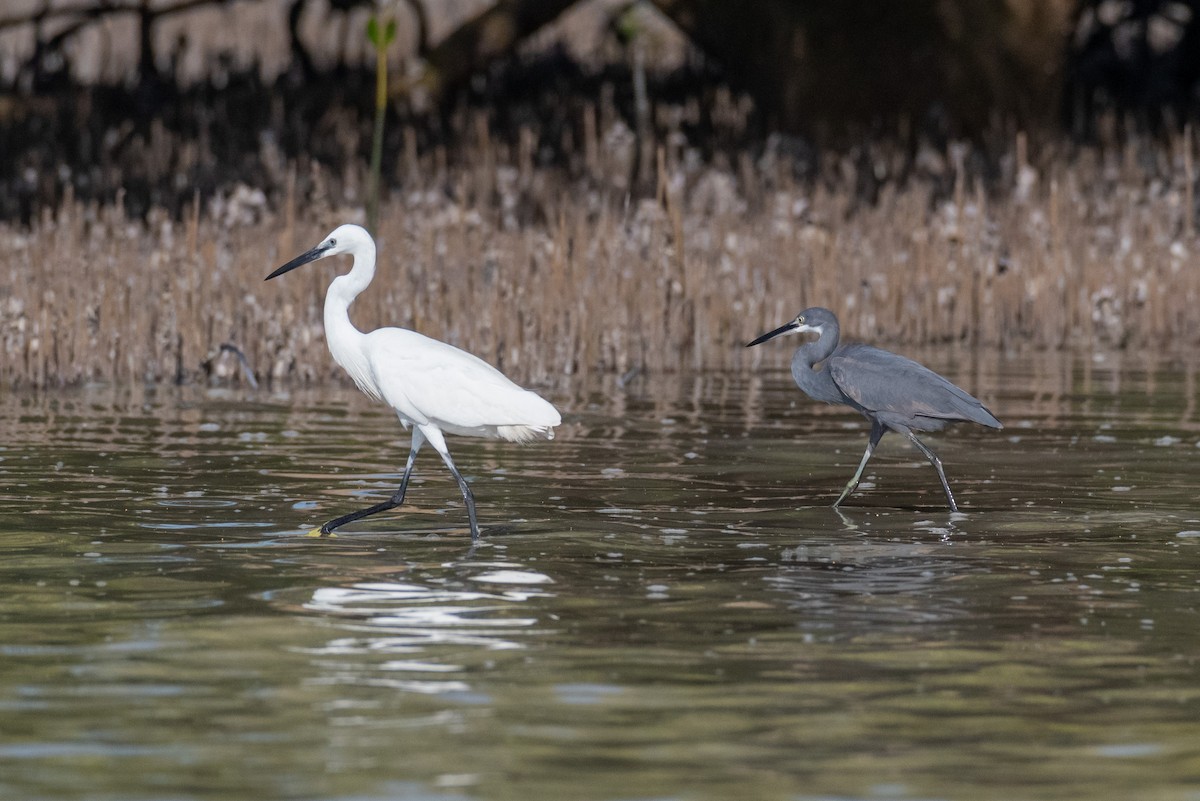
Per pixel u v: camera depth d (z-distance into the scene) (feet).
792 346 75.46
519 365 63.52
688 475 43.73
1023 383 62.08
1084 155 92.84
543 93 122.42
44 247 68.69
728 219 80.43
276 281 66.74
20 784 21.22
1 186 90.63
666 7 113.70
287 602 29.91
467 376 36.47
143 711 23.95
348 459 45.70
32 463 44.29
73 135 105.50
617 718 23.73
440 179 88.63
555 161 101.24
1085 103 125.29
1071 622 28.78
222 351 63.98
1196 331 78.64
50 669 25.85
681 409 56.18
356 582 31.40
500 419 36.42
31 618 28.76
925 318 77.61
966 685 25.22
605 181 90.68
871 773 21.68
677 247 71.41
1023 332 77.92
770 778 21.49
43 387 61.31
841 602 30.12
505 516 38.06
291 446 47.78
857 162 99.76
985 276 77.25
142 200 91.50
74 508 38.27
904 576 32.14
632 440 49.55
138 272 68.23
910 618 29.04
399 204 80.43
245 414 54.44
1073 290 77.25
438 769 21.77
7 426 51.06
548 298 66.44
